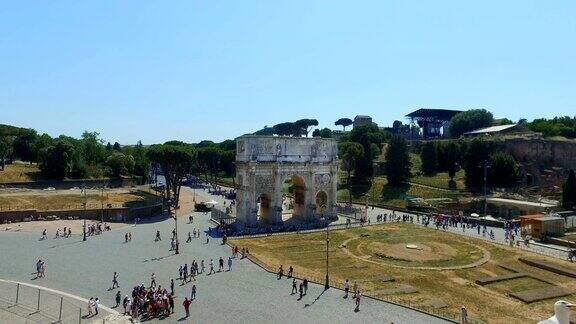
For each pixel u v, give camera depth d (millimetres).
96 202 120375
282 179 106438
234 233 95125
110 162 173750
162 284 59875
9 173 145125
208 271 66688
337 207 120938
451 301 53969
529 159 162125
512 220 105625
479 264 70312
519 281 62031
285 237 91438
